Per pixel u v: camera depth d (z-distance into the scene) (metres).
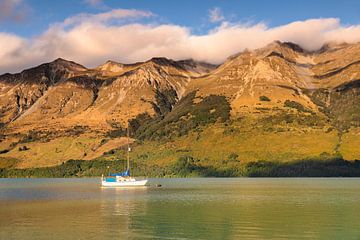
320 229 82.12
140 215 101.06
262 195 157.12
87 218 96.38
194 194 163.00
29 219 95.06
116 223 89.19
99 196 156.38
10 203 132.25
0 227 84.62
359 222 90.25
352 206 119.06
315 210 109.94
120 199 142.88
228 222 90.19
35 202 134.62
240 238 73.88
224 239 72.94
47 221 92.06
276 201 134.12
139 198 146.25
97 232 79.19
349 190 182.25
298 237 74.88
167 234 77.19
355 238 74.25
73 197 152.88
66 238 73.81
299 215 100.50
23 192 184.62
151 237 74.62
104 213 104.94
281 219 94.31
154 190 188.25
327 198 143.88
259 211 108.19
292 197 148.25
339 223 89.00
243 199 141.12
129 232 79.12
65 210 111.38
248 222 90.31
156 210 110.69
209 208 114.69
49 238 73.88
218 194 162.50
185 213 104.38
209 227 84.25
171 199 141.88
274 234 77.25
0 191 193.25
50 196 158.88
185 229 82.12
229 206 119.38
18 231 80.38
